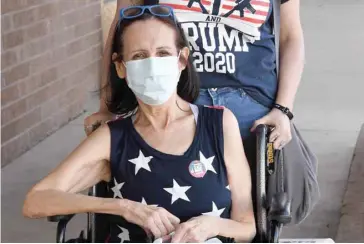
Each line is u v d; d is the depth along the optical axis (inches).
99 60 312.3
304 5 562.9
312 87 324.5
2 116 226.8
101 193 119.4
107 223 119.1
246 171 115.5
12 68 230.8
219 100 127.8
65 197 109.1
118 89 121.3
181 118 114.4
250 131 128.0
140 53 111.5
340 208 205.9
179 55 113.6
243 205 115.0
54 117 265.0
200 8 126.5
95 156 113.6
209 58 128.0
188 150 112.7
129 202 107.7
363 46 416.8
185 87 119.5
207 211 112.0
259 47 129.5
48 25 255.6
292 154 135.5
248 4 127.2
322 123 275.9
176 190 111.3
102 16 313.0
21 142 240.7
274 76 132.9
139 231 113.8
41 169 230.5
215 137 113.8
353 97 311.4
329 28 469.4
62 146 250.7
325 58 382.3
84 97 293.7
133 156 112.9
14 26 229.8
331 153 245.8
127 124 114.7
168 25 112.2
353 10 543.2
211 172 112.5
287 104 131.1
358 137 261.1
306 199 138.0
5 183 219.3
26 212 111.5
